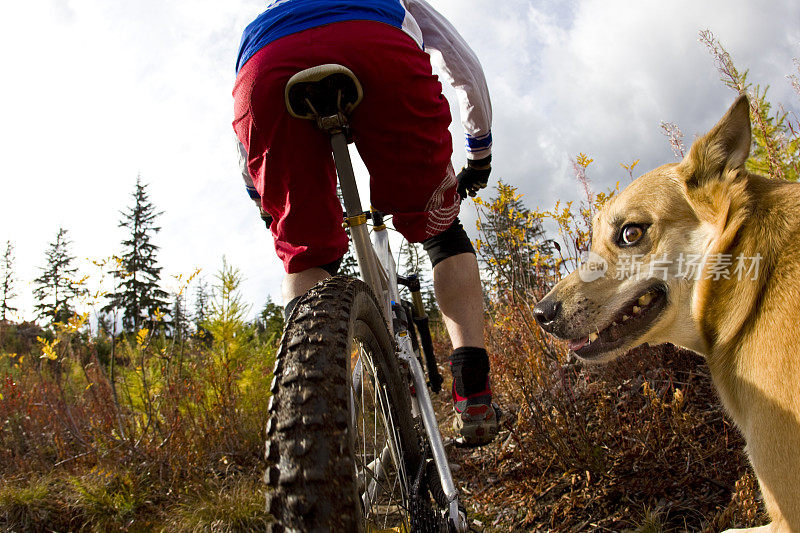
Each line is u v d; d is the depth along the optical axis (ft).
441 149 5.57
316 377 3.09
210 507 9.75
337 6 5.02
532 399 9.27
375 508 5.26
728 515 6.55
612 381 10.25
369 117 5.11
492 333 12.96
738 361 5.24
